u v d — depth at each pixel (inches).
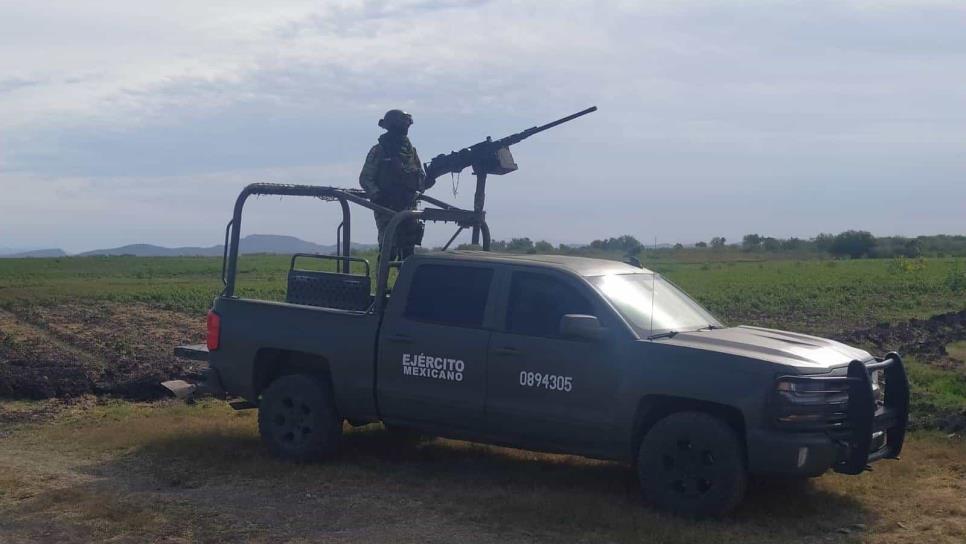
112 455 322.3
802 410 239.6
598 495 271.3
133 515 252.8
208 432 352.5
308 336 310.0
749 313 893.8
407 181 355.3
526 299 278.7
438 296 292.8
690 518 248.2
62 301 1061.1
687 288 1225.4
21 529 243.1
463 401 281.6
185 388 372.5
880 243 2878.9
